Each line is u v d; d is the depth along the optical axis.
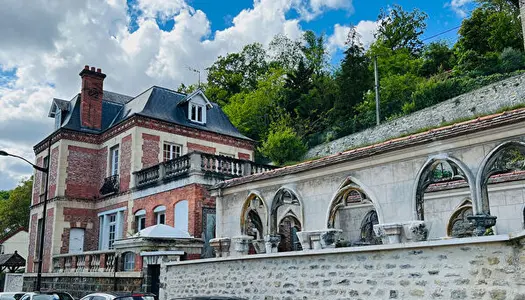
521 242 5.92
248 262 10.16
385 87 33.16
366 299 7.71
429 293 6.89
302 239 10.34
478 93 22.61
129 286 15.13
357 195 15.80
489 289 6.21
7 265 29.14
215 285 10.95
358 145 27.73
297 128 34.59
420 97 28.22
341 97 35.38
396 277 7.36
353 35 42.53
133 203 21.12
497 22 31.62
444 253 6.81
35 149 27.52
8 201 47.94
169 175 19.16
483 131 7.59
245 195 12.52
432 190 12.79
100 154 24.89
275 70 43.28
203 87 49.44
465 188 12.16
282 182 11.34
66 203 23.58
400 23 49.66
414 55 46.28
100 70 26.17
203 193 17.66
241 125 38.91
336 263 8.31
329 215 10.00
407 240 8.43
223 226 13.08
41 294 13.73
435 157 8.22
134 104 25.02
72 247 23.44
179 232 15.91
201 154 18.06
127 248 15.64
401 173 8.80
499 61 28.33
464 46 32.97
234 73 50.38
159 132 22.72
